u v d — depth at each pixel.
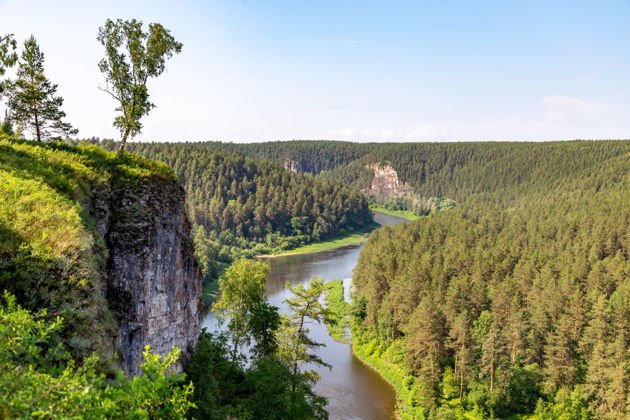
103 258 23.75
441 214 197.38
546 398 58.97
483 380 59.47
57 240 18.48
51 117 47.78
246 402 31.66
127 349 25.95
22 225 18.42
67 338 15.57
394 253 112.00
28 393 8.24
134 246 27.42
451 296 75.88
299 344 41.41
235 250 163.50
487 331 70.56
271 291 107.44
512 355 66.50
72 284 17.42
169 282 30.11
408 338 70.81
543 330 66.88
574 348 62.66
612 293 83.44
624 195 158.50
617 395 52.56
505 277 93.75
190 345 33.34
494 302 78.50
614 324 63.97
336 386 62.84
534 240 131.75
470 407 57.56
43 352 14.12
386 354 72.44
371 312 81.56
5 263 15.97
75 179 27.19
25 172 24.95
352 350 77.31
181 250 32.62
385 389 62.62
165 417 9.70
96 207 27.22
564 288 79.56
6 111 46.50
